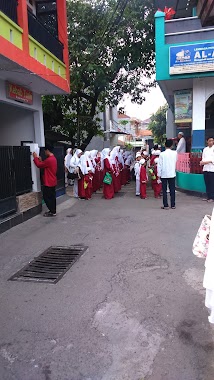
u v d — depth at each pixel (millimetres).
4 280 4184
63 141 17422
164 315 3199
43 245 5562
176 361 2543
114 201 9797
